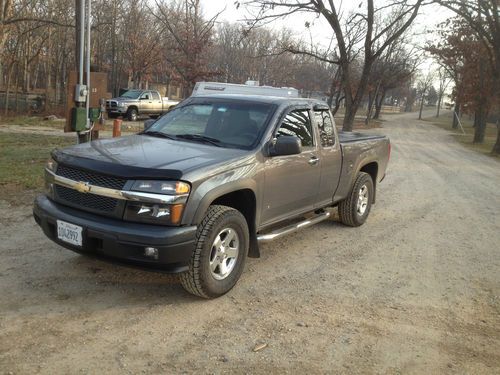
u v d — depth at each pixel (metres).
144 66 37.59
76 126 8.60
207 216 4.12
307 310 4.32
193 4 22.17
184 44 23.06
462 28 36.28
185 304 4.25
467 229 7.62
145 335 3.70
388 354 3.69
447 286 5.14
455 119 52.88
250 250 4.86
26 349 3.39
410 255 6.10
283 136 4.79
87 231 3.91
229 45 46.75
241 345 3.65
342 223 7.24
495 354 3.80
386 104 128.75
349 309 4.40
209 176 4.06
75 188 4.06
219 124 5.11
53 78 37.03
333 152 6.03
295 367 3.42
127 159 4.08
